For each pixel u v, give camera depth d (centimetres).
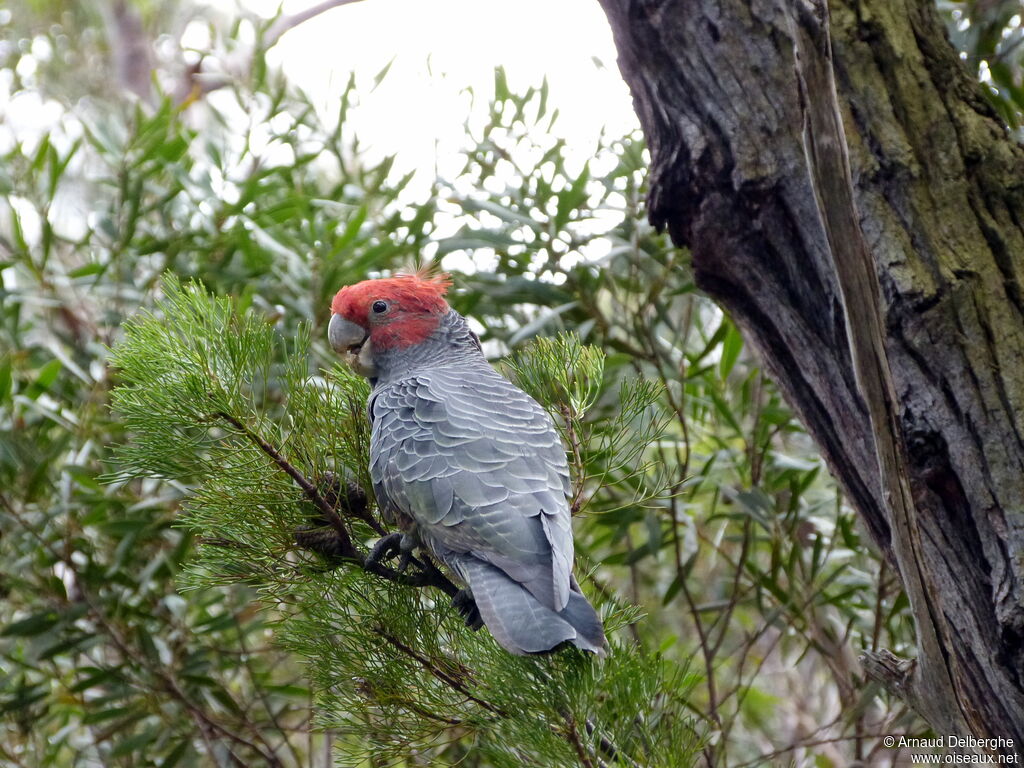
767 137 622
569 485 629
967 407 551
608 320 1106
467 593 600
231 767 994
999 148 587
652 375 1108
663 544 1031
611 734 512
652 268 1074
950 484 561
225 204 1034
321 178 1324
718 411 1032
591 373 701
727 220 640
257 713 1098
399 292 765
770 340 661
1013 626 527
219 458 585
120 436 989
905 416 570
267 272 1030
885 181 586
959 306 560
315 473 598
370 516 631
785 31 621
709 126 640
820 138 503
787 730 1313
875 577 1023
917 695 553
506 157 1066
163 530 980
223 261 1037
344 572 590
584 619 522
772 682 1388
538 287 1020
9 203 1038
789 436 1242
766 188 620
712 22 636
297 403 613
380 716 612
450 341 766
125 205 1100
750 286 649
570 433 688
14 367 1023
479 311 1091
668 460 1141
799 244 618
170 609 996
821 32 497
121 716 1004
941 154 586
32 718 999
